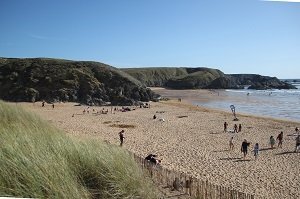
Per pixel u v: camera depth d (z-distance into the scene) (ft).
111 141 97.91
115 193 23.00
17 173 19.47
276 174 67.21
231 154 84.79
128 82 268.62
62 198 19.30
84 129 118.83
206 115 174.91
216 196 36.17
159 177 39.73
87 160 24.72
